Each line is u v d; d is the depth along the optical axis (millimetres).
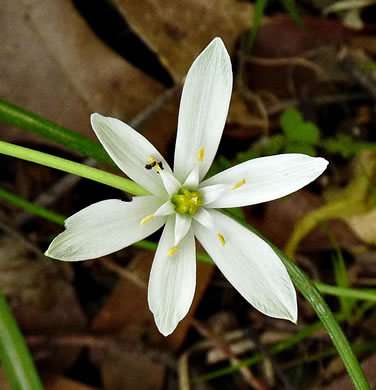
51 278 114
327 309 71
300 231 116
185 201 72
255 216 116
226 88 71
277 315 69
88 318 115
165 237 72
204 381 115
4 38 108
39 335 109
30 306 112
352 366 70
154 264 71
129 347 110
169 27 116
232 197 74
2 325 85
